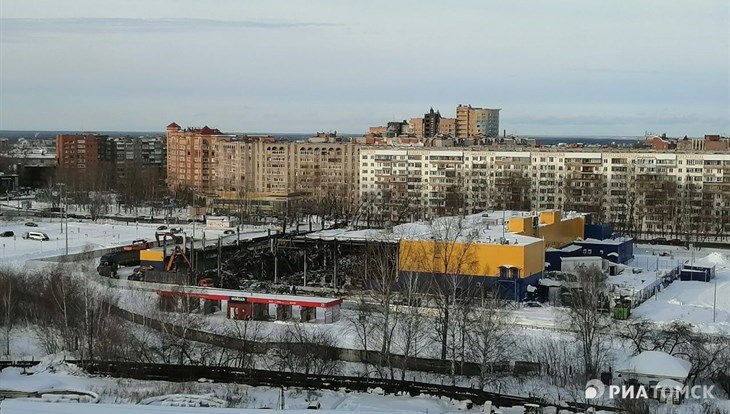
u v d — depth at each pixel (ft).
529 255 567.59
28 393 356.38
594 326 397.60
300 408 343.87
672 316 530.27
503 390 372.99
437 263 556.51
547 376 391.24
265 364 402.52
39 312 477.36
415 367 404.16
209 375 385.09
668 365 368.68
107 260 649.61
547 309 526.98
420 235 597.52
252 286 615.57
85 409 308.81
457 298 489.67
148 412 305.94
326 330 460.55
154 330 452.35
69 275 506.48
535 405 344.90
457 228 601.21
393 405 352.28
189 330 444.55
